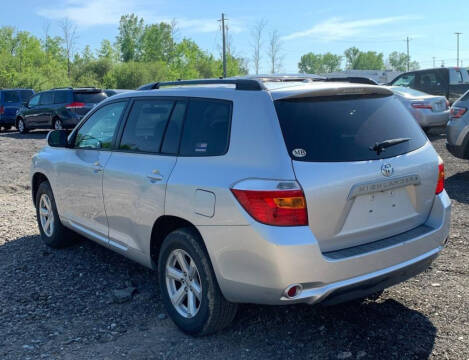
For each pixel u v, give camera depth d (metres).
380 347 3.50
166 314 4.11
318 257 3.14
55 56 75.94
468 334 3.62
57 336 3.79
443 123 14.16
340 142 3.36
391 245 3.45
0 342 3.70
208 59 90.88
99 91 20.31
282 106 3.37
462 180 8.98
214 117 3.68
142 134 4.27
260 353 3.48
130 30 92.38
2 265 5.28
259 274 3.18
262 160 3.25
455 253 5.28
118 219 4.39
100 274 4.98
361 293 3.41
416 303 4.14
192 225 3.68
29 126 21.19
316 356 3.42
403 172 3.54
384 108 3.75
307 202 3.13
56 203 5.46
